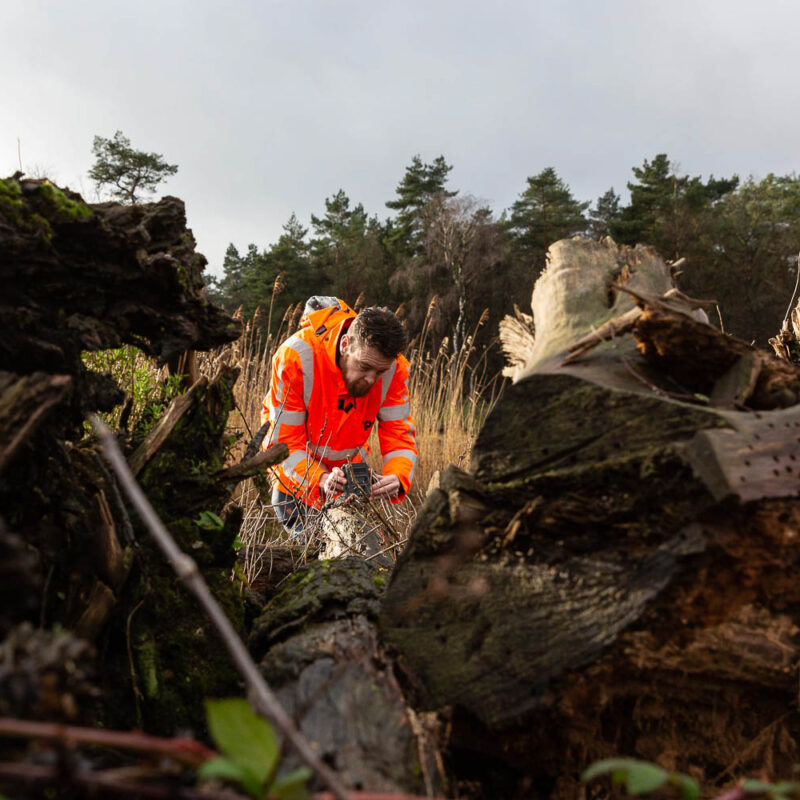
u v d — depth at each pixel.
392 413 3.22
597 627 1.09
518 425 1.23
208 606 0.65
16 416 0.98
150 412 1.79
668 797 1.16
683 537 1.04
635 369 1.32
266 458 1.66
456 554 1.26
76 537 1.27
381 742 1.03
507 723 1.11
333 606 1.51
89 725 1.19
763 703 1.20
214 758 0.69
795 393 1.26
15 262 1.22
